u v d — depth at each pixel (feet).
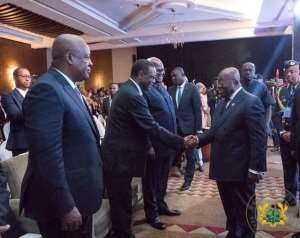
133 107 7.79
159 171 9.86
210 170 7.91
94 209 5.00
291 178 10.45
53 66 5.01
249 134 7.22
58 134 4.49
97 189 5.04
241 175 7.41
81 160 4.83
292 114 8.64
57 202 4.44
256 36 33.78
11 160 7.36
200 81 39.93
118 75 41.22
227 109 7.63
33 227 6.86
